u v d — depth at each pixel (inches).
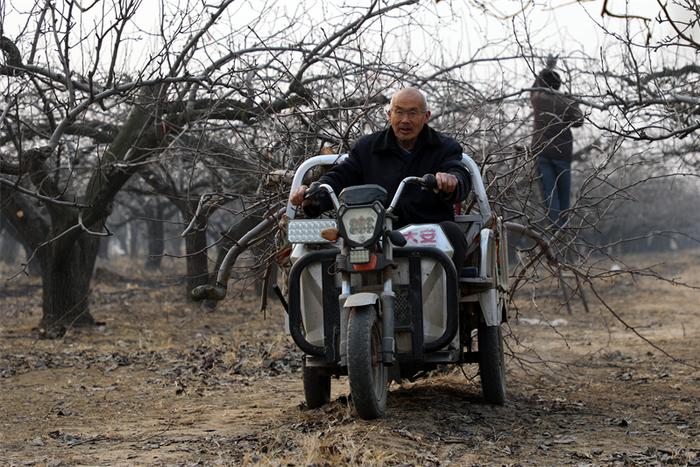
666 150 498.9
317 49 428.1
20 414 332.8
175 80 418.6
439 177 245.4
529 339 566.9
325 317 247.3
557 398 329.7
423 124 266.4
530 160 347.6
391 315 238.4
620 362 451.5
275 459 212.7
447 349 256.2
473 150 365.4
